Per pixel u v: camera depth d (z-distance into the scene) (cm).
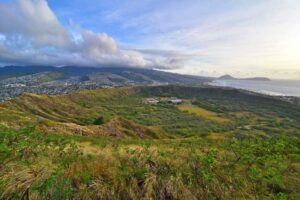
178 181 773
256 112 18425
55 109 10944
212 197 755
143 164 862
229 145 1359
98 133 4738
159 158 917
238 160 1034
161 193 738
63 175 723
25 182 673
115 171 789
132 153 961
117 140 1880
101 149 1152
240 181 871
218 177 866
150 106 19325
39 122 4384
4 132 958
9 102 10162
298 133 11356
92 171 777
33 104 10644
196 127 12338
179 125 12619
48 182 667
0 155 785
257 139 1422
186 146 1404
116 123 6762
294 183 923
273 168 988
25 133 1023
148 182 748
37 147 919
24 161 774
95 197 697
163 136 7081
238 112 18338
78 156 895
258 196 808
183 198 739
